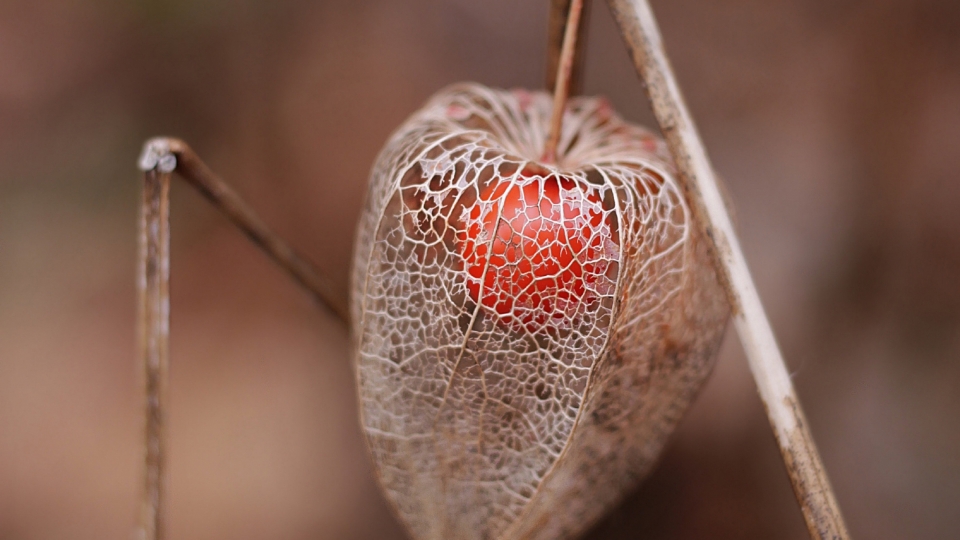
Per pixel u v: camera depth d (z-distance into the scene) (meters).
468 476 0.23
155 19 0.47
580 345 0.22
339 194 0.48
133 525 0.36
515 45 0.51
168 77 0.48
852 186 0.38
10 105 0.47
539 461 0.23
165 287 0.24
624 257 0.22
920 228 0.36
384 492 0.23
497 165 0.22
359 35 0.51
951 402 0.34
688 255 0.23
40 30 0.48
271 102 0.49
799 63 0.42
